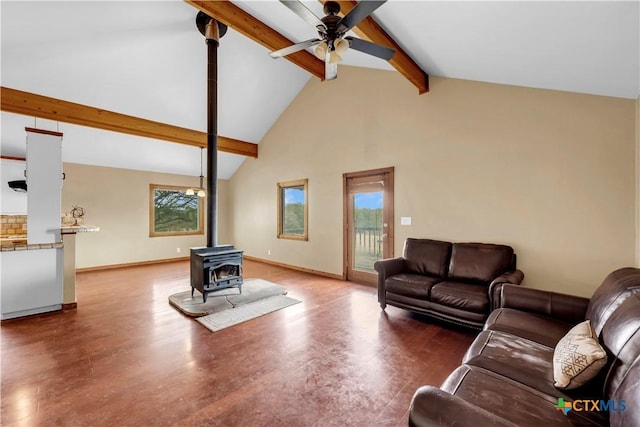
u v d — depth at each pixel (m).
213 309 3.44
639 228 2.54
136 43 3.61
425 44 2.98
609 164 2.74
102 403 1.82
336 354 2.44
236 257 3.96
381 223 4.54
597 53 2.02
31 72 3.62
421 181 4.05
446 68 3.47
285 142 6.18
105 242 6.06
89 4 2.94
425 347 2.57
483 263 3.19
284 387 1.99
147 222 6.64
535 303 2.22
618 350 1.22
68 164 5.64
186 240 7.26
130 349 2.52
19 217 4.71
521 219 3.23
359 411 1.76
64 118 4.14
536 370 1.45
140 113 4.78
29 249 3.29
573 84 2.71
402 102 4.25
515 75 2.97
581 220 2.88
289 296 4.05
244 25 3.29
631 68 2.08
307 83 5.67
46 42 3.28
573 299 2.11
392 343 2.64
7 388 1.97
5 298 3.16
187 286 4.65
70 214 5.31
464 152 3.65
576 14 1.69
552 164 3.04
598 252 2.80
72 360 2.33
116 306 3.66
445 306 2.94
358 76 4.80
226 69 4.58
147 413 1.74
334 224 5.21
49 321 3.15
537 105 3.12
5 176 4.58
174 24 3.55
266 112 6.00
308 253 5.70
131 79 4.13
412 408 1.00
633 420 0.84
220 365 2.27
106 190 6.07
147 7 3.18
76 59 3.60
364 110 4.72
